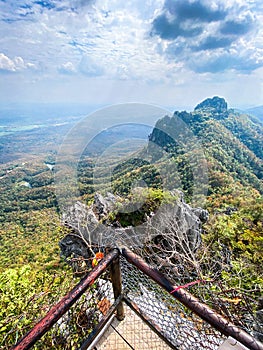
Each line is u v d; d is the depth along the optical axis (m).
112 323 1.82
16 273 2.99
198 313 1.08
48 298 2.71
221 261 4.17
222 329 1.01
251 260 4.65
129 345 1.70
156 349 1.66
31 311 2.45
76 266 4.43
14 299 2.58
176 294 1.16
